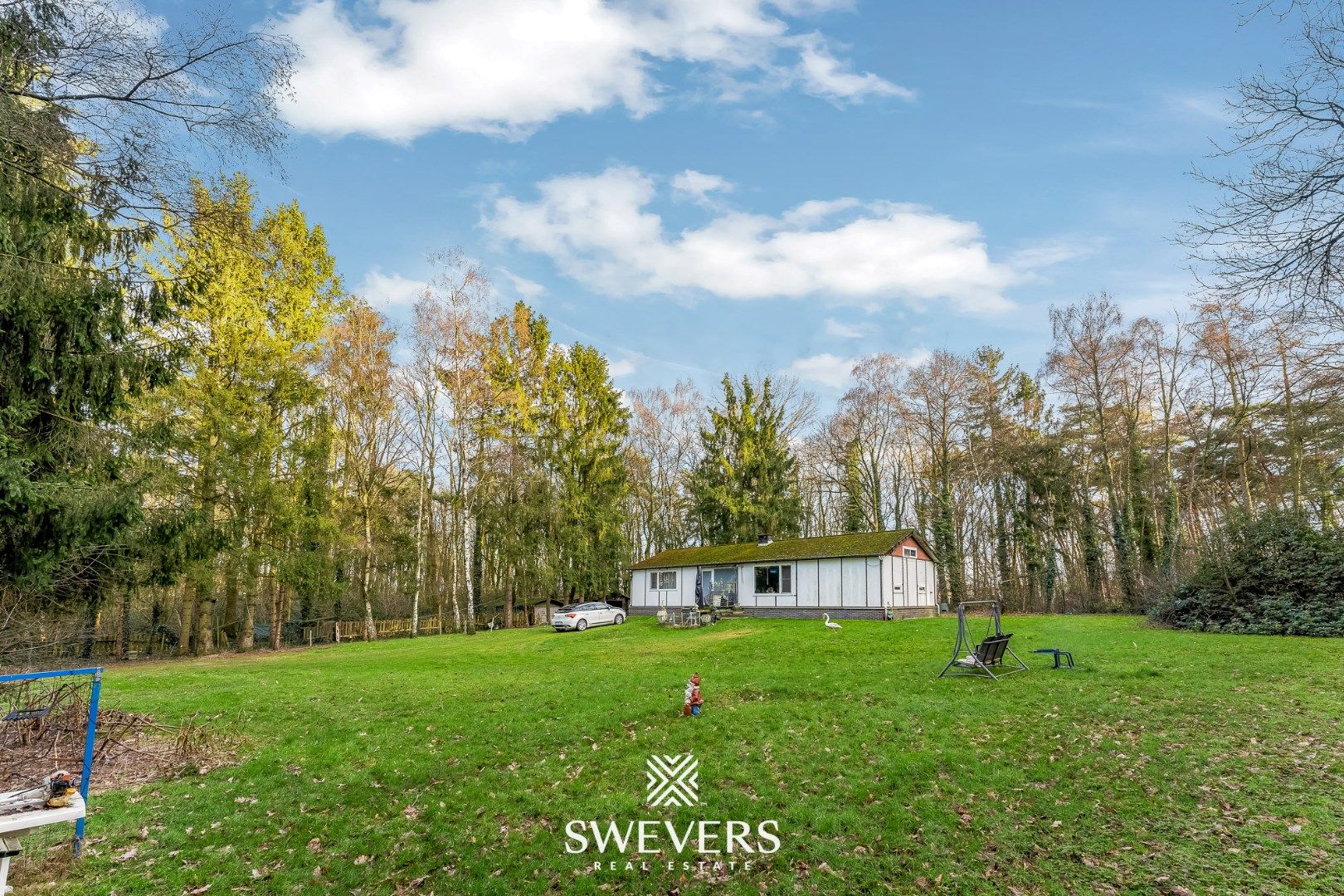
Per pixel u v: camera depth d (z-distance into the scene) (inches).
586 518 1684.3
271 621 1386.6
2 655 418.3
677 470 2106.3
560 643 1047.0
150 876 239.8
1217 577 839.1
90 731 267.1
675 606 1422.2
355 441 1493.6
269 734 435.5
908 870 235.9
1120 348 1286.9
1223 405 1264.8
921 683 520.1
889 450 1818.4
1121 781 298.5
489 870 247.3
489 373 1549.0
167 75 328.5
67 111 332.8
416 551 1497.3
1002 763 329.1
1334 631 703.1
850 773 327.0
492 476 1518.2
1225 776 295.9
